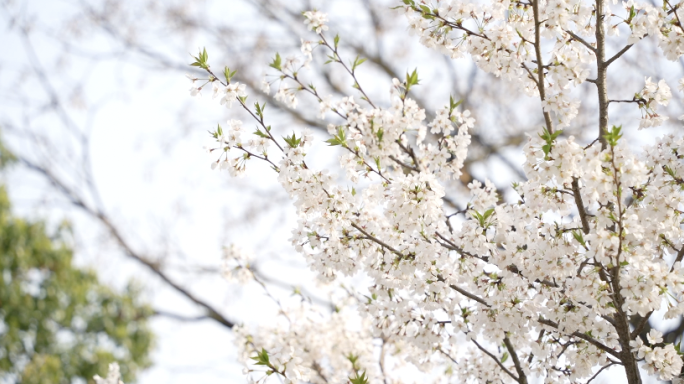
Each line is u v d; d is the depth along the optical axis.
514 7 2.87
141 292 11.69
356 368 4.35
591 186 2.42
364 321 4.73
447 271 3.00
